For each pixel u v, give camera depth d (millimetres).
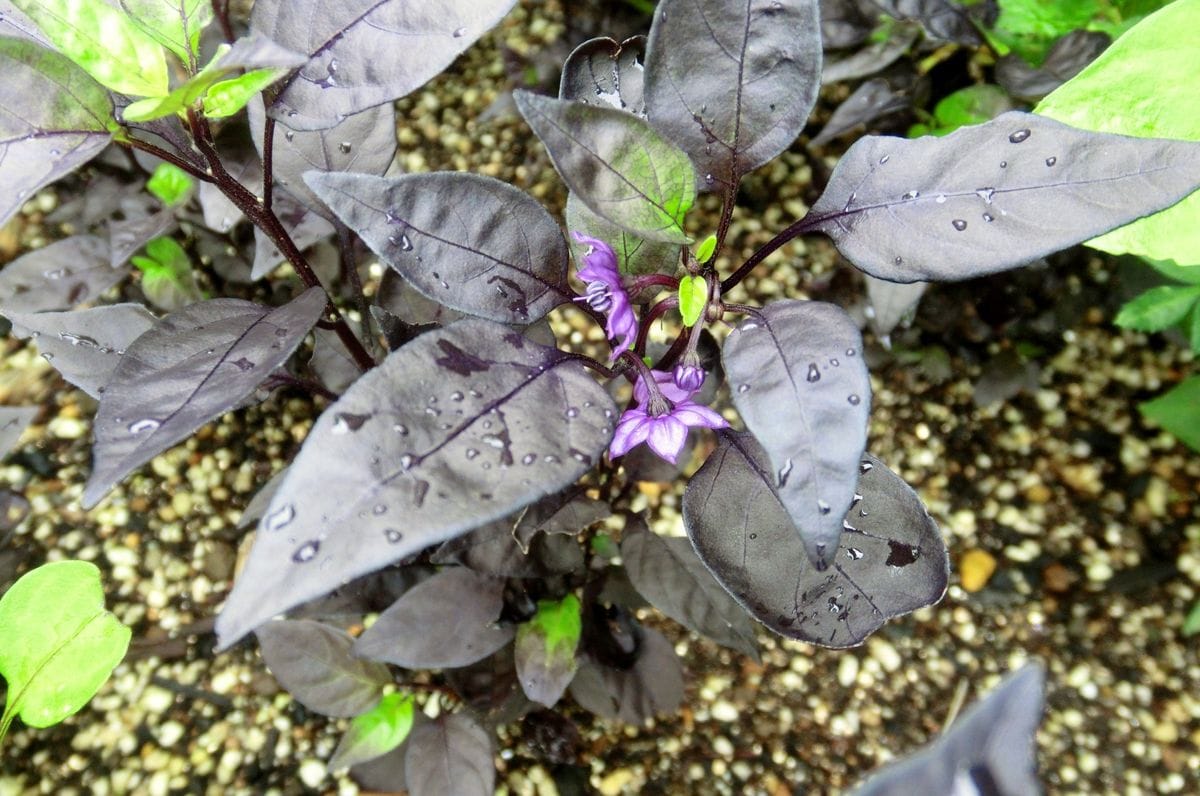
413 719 335
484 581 307
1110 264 454
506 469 201
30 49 215
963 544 427
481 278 231
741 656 399
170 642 390
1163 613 409
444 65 225
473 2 223
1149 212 203
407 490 193
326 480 191
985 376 441
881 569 242
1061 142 211
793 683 394
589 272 231
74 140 226
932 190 221
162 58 227
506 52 459
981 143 218
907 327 427
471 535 282
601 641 335
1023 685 169
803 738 381
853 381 202
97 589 310
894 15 388
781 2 219
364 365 300
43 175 221
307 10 226
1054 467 440
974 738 167
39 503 418
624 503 352
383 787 355
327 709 324
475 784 318
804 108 228
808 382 205
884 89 422
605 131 209
